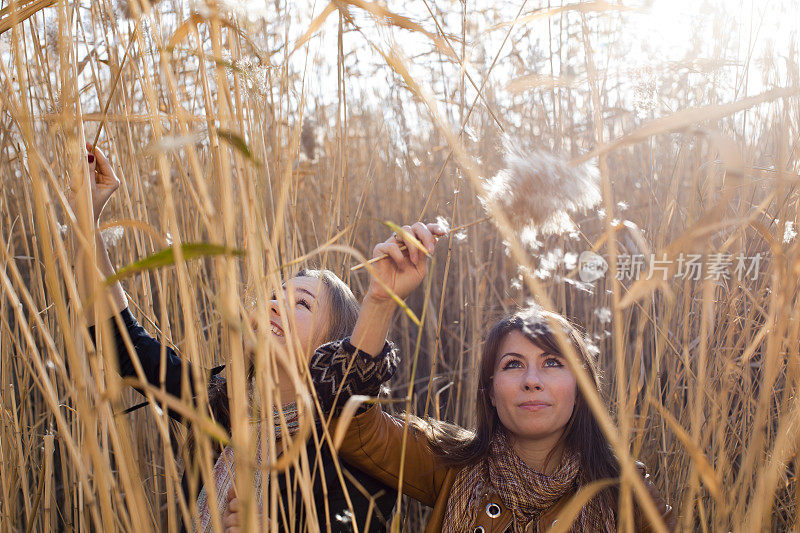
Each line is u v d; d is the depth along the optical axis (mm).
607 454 1265
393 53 690
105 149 1562
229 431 1296
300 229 2082
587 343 1359
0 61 852
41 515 1568
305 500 777
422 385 2371
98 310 674
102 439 902
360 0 738
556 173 746
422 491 1354
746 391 1364
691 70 1494
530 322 1285
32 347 768
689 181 1881
